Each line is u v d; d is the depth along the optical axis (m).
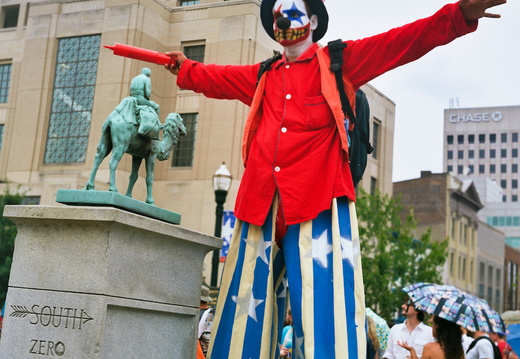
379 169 46.28
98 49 38.66
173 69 6.28
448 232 64.19
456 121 154.12
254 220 5.59
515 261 87.88
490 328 7.22
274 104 5.77
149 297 5.12
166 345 5.36
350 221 5.47
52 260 4.85
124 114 5.45
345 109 5.68
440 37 5.41
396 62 5.62
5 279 30.45
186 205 36.97
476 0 5.23
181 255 5.49
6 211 4.93
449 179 64.56
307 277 5.31
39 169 38.75
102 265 4.72
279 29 5.76
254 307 5.52
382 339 10.33
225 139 36.84
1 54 41.38
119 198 5.04
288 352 7.16
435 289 7.68
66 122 38.88
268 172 5.58
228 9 37.16
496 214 113.12
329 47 5.73
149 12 37.88
